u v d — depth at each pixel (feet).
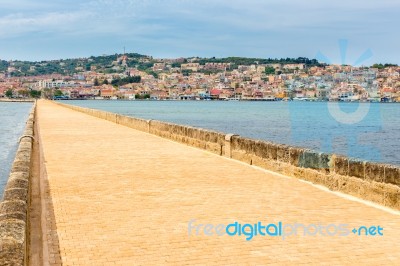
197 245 22.84
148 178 41.86
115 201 32.37
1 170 88.02
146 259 20.85
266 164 47.44
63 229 25.46
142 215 28.55
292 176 42.55
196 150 64.64
